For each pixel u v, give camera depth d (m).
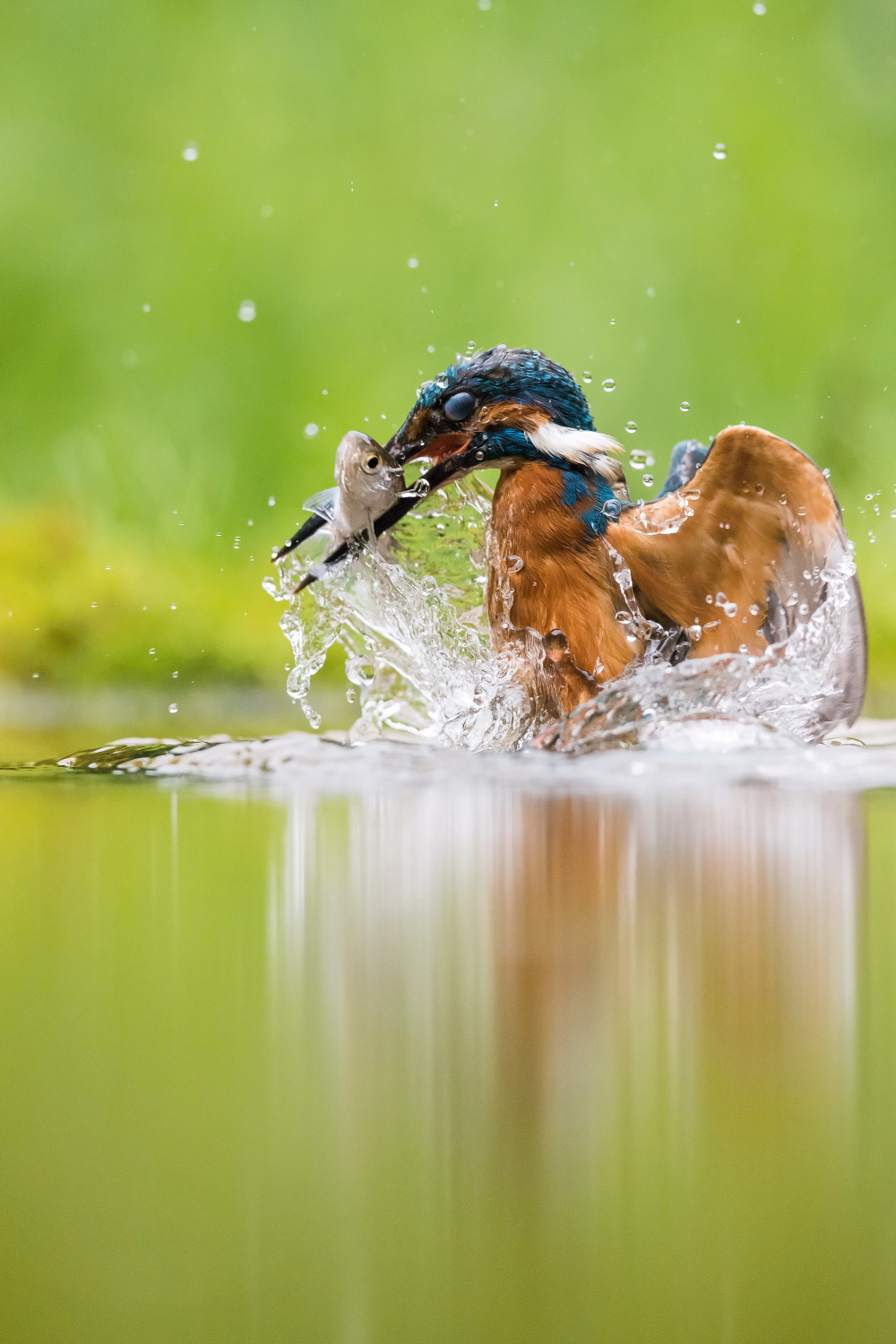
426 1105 1.96
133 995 2.65
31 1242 1.56
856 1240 1.53
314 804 4.21
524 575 4.29
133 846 4.16
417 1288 1.42
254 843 4.16
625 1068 2.12
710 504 4.29
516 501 4.29
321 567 4.30
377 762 4.27
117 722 4.38
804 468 4.28
